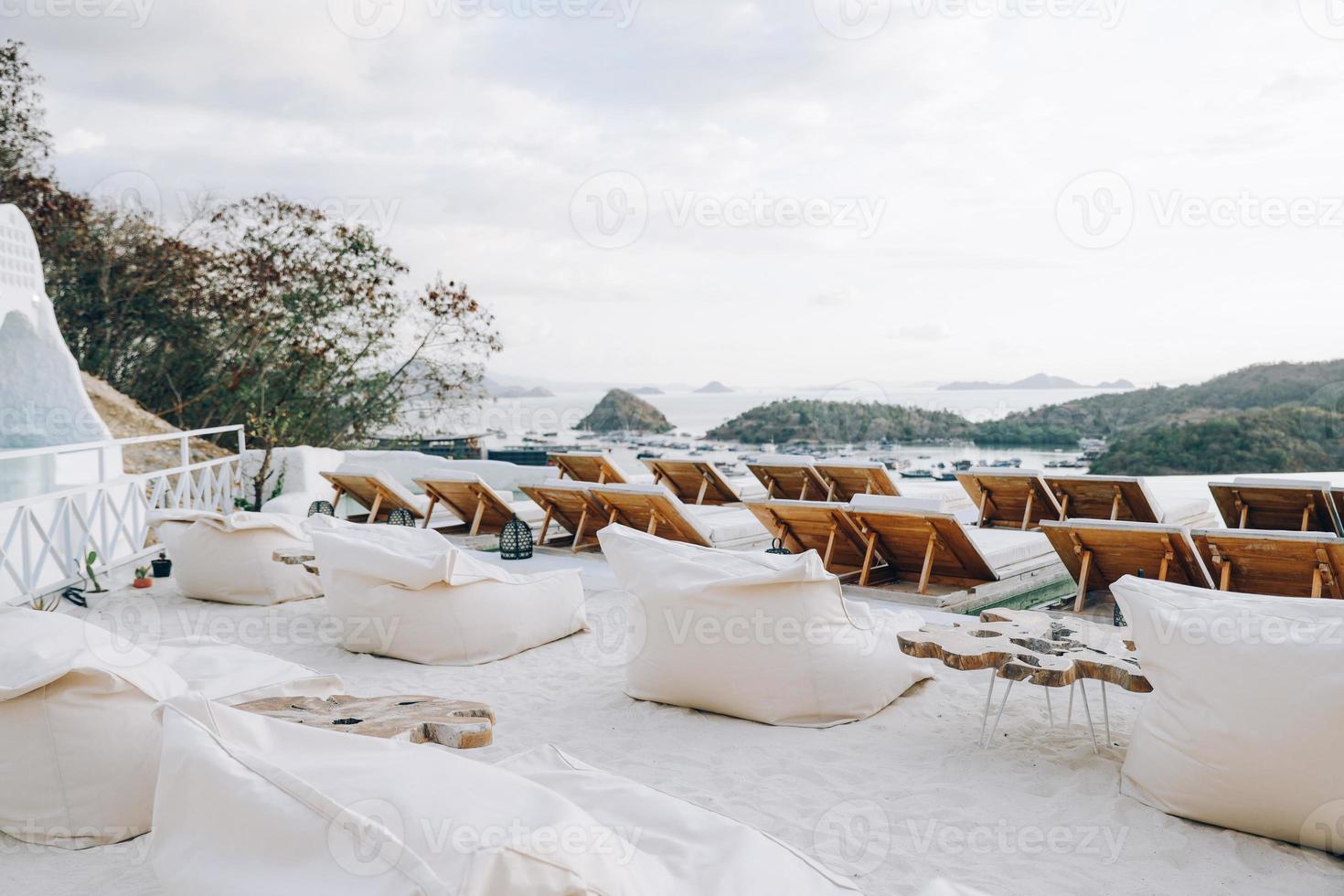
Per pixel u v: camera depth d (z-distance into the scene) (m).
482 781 1.59
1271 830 2.75
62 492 6.90
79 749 2.84
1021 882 2.56
